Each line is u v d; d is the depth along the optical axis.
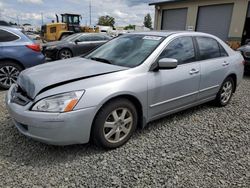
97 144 2.93
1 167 2.60
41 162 2.72
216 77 4.32
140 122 3.32
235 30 15.38
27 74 3.11
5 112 4.12
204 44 4.18
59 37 20.62
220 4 16.06
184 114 4.31
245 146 3.25
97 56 3.81
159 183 2.45
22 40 5.83
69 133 2.61
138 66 3.19
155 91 3.28
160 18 20.81
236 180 2.54
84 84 2.74
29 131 2.65
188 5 18.14
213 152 3.07
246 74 8.82
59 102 2.57
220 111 4.54
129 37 3.98
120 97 2.96
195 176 2.58
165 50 3.47
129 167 2.69
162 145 3.18
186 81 3.70
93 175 2.54
